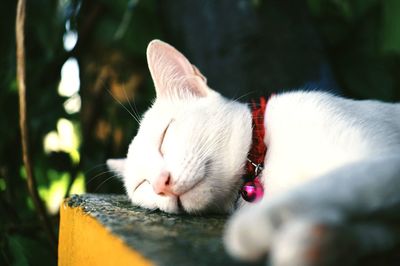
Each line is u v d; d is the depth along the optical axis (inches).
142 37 29.9
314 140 14.9
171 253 11.4
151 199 17.1
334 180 10.7
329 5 29.9
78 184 31.4
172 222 14.6
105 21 30.3
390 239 10.6
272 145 16.0
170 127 17.1
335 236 9.1
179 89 18.7
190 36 24.8
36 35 28.9
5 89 27.8
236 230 9.7
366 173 11.0
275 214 9.7
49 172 30.9
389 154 13.0
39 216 22.3
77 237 15.2
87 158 28.6
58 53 29.6
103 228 13.4
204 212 16.7
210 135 16.5
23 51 21.0
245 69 23.7
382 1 27.1
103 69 30.5
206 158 16.3
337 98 17.5
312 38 24.7
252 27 23.8
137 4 28.9
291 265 8.8
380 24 28.7
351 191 10.4
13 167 28.4
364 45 29.2
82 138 29.7
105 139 30.0
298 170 15.0
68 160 29.2
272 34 23.9
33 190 21.7
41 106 29.0
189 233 13.0
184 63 18.7
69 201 17.4
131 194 17.9
